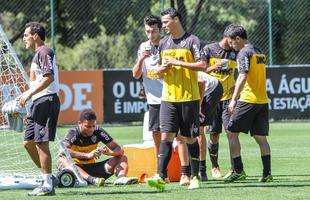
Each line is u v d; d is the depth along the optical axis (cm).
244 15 7644
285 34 7588
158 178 2861
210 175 3569
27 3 7781
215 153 3481
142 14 7788
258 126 3203
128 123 6531
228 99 3422
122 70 6494
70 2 7694
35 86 2711
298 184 3086
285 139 5344
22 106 2716
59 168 3145
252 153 4519
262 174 3419
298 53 7612
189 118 2919
